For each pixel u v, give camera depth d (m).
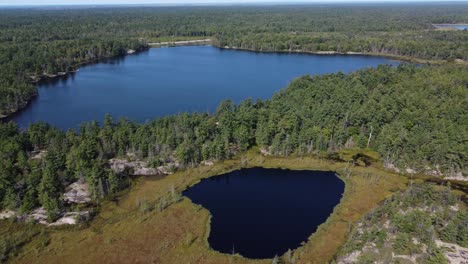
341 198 89.12
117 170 96.69
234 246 72.06
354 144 114.81
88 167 91.00
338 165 104.50
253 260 67.94
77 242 70.69
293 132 111.88
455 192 89.50
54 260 66.19
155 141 108.00
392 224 71.69
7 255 66.50
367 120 117.19
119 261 66.38
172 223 77.56
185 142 105.69
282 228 78.19
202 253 69.12
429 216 73.62
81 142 102.31
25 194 80.88
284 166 104.75
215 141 106.75
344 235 74.31
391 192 90.00
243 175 100.88
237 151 111.88
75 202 83.38
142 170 98.12
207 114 126.19
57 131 113.12
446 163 98.38
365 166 103.31
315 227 78.56
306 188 94.56
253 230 77.25
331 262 65.69
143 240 71.88
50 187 82.19
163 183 93.19
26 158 97.19
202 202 87.12
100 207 82.31
